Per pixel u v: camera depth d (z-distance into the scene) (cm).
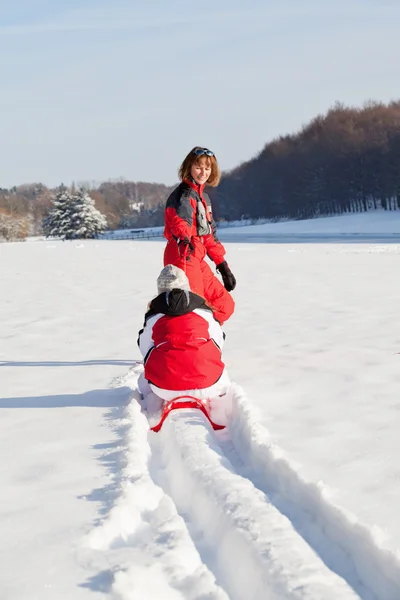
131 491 307
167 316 451
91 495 313
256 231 7188
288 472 307
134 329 781
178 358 432
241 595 239
